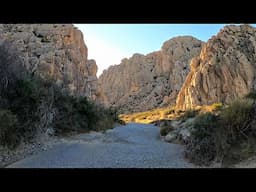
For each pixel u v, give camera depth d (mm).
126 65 124938
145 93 103812
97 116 25203
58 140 15820
